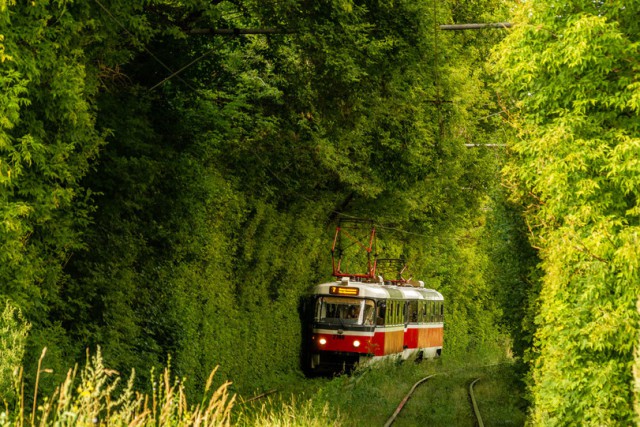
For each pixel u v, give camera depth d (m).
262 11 28.97
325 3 29.11
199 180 28.72
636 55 16.19
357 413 29.70
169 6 27.73
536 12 16.95
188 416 12.07
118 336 25.41
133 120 25.06
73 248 22.00
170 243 28.53
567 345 16.22
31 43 17.72
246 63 34.41
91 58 22.41
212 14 25.77
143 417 11.45
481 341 91.75
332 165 39.69
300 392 37.41
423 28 33.38
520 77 17.17
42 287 20.78
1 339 16.56
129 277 26.12
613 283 15.58
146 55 28.66
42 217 18.84
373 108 36.06
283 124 36.88
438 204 58.47
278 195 41.88
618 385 15.55
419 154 42.69
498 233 35.66
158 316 29.06
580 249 15.75
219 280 34.62
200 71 31.72
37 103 18.86
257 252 39.47
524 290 33.84
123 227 25.64
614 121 16.58
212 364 33.88
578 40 15.86
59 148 18.89
